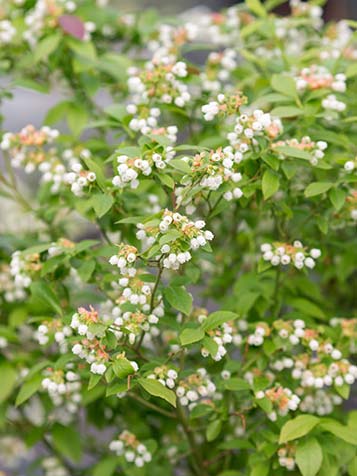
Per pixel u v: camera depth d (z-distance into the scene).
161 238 0.80
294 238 1.09
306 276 1.14
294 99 1.03
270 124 0.93
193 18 1.39
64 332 0.95
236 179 0.88
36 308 1.13
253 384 0.97
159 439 1.20
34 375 1.01
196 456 1.09
